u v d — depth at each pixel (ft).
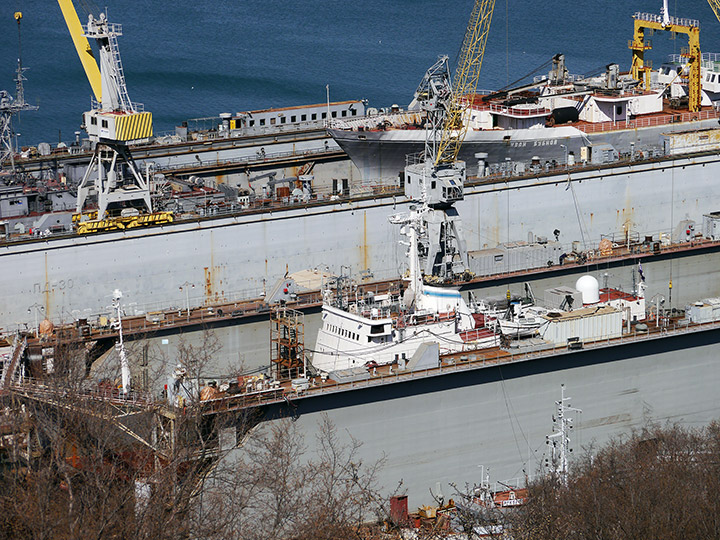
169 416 378.73
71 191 540.11
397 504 400.47
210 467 366.02
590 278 478.18
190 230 516.32
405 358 426.51
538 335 445.78
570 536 361.30
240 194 595.47
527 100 623.77
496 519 368.89
